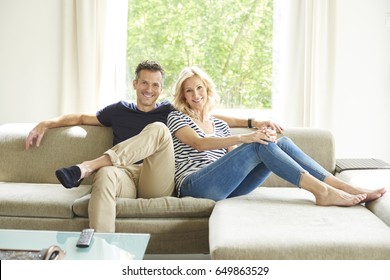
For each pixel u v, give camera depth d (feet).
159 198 8.05
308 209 7.19
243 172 7.93
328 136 9.64
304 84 12.50
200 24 13.29
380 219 6.96
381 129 12.85
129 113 9.66
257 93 13.34
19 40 13.25
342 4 12.62
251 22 13.21
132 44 13.41
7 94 13.38
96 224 7.48
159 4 13.32
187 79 9.00
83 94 12.76
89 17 12.64
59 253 5.38
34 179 9.70
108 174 7.70
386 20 12.57
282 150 8.05
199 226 7.88
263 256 5.75
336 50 12.39
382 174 8.65
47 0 13.07
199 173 8.23
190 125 8.85
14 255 5.34
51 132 9.85
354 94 12.80
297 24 12.50
